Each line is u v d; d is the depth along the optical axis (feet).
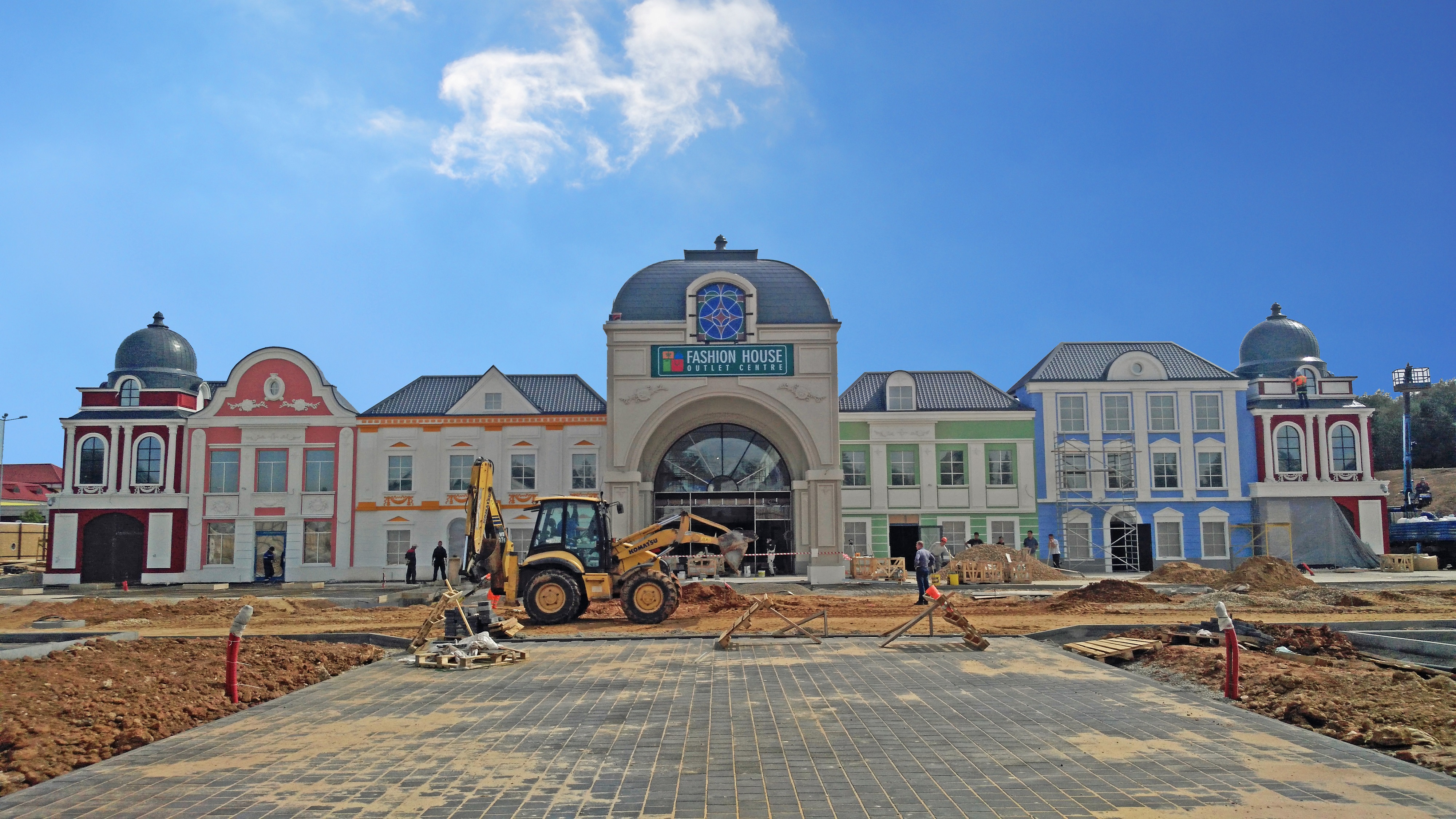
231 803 23.66
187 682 37.73
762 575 124.67
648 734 30.81
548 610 66.74
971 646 50.72
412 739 30.37
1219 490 152.15
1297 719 31.89
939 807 22.65
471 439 134.82
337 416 135.44
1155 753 27.48
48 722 30.78
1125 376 153.79
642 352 121.90
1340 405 154.71
